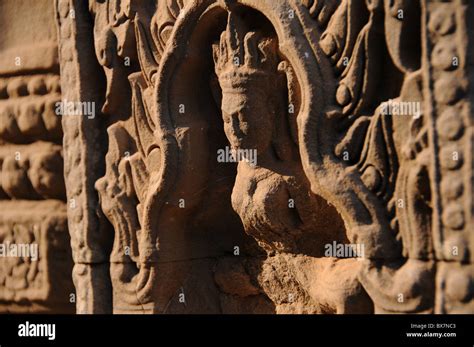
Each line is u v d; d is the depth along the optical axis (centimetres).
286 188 280
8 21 394
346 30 259
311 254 286
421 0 241
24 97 390
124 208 321
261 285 306
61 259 381
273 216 281
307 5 267
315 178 261
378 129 252
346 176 256
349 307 261
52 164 381
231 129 286
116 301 323
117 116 328
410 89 245
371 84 256
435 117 238
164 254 309
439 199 238
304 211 280
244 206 286
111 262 325
